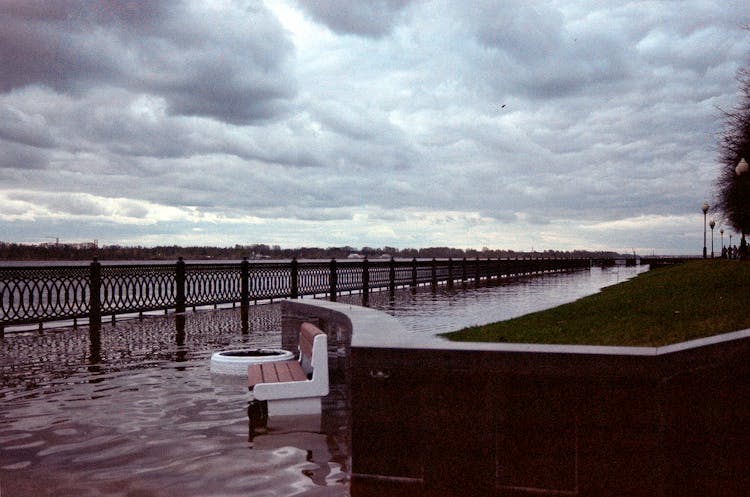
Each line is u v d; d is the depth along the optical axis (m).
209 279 18.06
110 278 14.62
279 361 7.67
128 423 5.61
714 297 14.95
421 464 4.11
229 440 5.11
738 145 36.78
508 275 49.69
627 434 3.80
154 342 11.20
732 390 3.73
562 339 10.38
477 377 4.03
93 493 3.87
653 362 3.77
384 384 4.18
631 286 25.86
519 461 3.96
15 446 4.87
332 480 4.19
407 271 30.94
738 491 3.71
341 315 7.02
